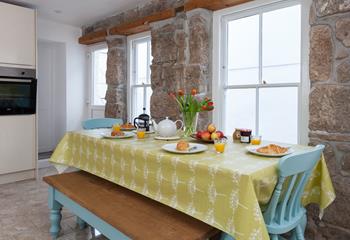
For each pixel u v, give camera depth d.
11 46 3.49
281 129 2.64
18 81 3.56
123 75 4.25
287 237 1.87
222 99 3.07
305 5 2.38
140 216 1.57
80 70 4.93
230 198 1.25
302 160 1.35
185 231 1.39
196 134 2.04
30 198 3.07
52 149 5.15
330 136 2.06
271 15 2.68
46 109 5.06
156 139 2.09
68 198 2.00
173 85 3.37
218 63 3.04
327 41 2.06
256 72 2.82
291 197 1.49
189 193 1.43
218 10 3.01
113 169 1.91
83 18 4.36
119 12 4.08
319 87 2.10
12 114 3.54
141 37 3.99
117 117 4.21
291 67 2.56
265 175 1.29
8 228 2.37
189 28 3.10
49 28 4.47
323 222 2.15
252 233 1.15
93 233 2.34
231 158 1.50
